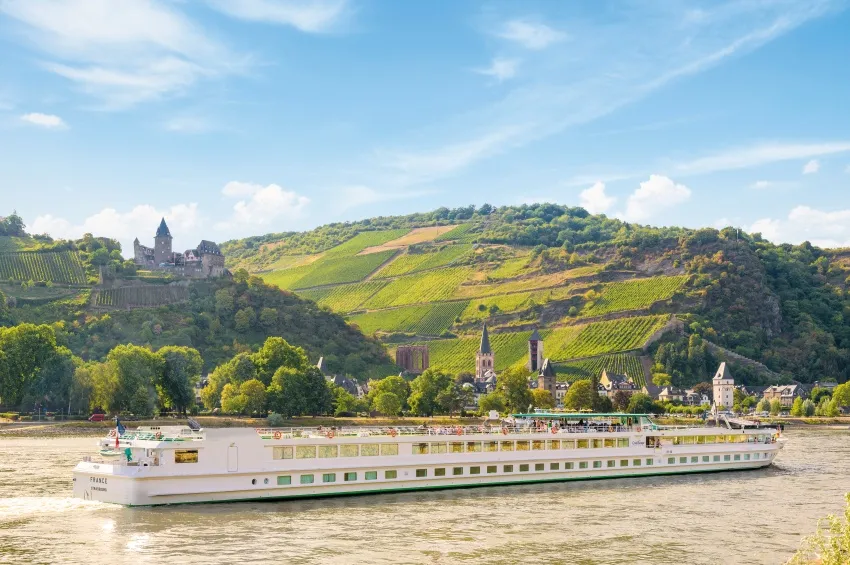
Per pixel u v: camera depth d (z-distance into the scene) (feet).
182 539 195.83
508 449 286.05
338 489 253.03
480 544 197.16
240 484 238.68
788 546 199.31
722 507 248.32
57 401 637.30
